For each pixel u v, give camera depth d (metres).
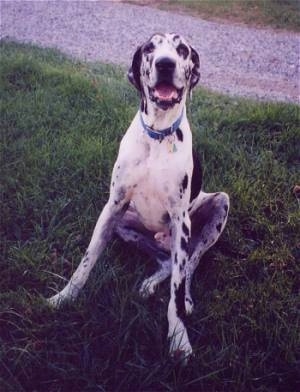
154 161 1.36
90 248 1.40
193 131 2.35
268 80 3.87
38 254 1.51
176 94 1.31
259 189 1.96
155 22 5.41
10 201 1.77
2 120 2.32
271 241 1.72
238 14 5.71
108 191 1.86
